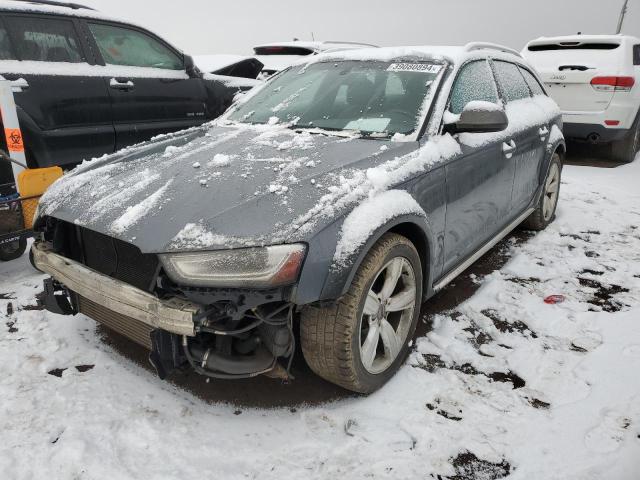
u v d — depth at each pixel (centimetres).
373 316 233
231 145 280
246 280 189
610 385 245
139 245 196
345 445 210
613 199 568
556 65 745
